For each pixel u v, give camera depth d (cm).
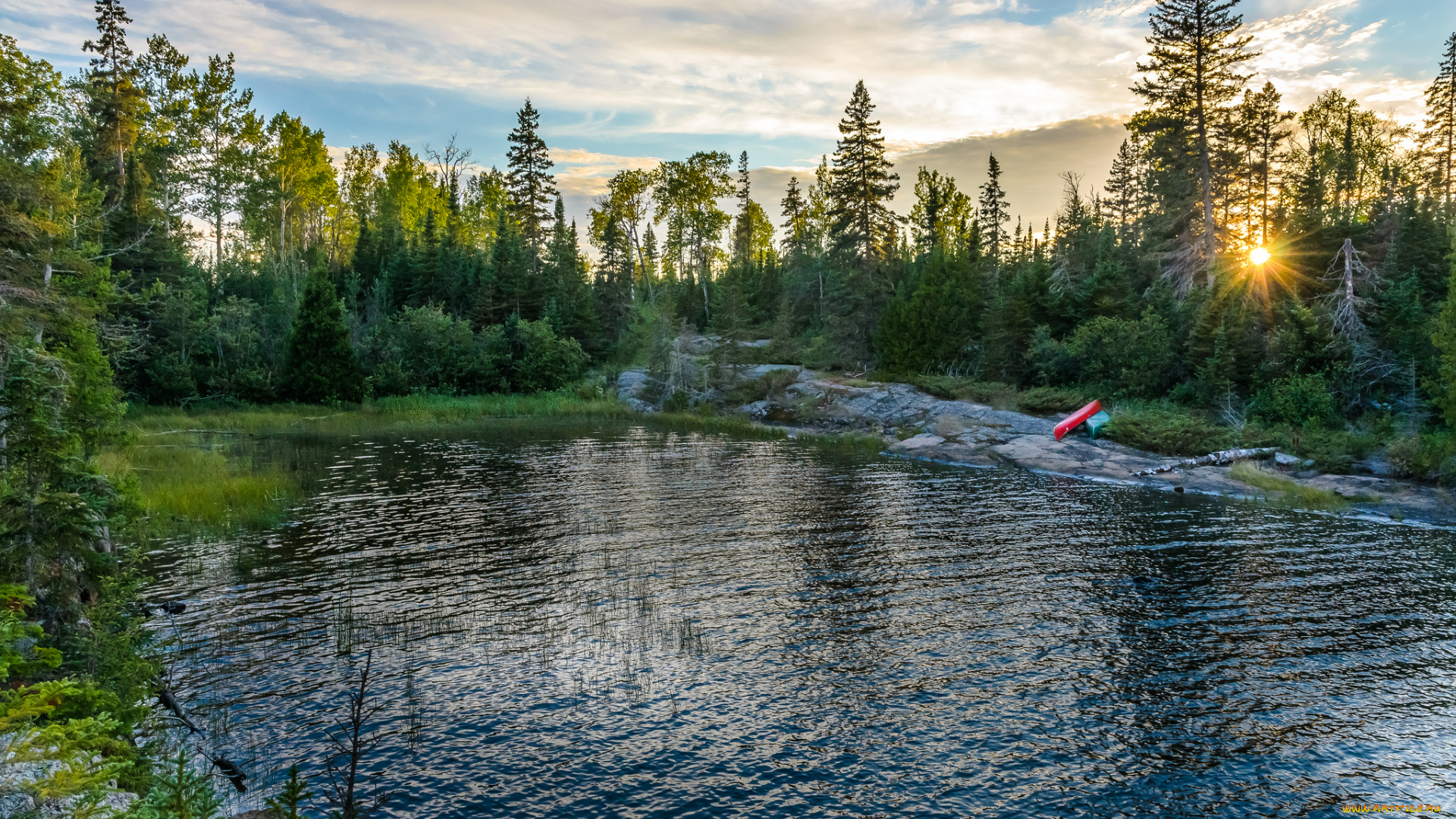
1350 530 1883
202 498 2008
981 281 5403
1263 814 732
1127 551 1673
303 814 716
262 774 788
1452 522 1969
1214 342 3494
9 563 868
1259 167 5362
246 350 5025
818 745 863
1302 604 1320
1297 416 3003
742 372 5328
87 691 659
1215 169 4581
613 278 7712
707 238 8331
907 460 3108
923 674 1047
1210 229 4403
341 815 664
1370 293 3431
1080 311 4400
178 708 930
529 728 898
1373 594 1378
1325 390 3005
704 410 4931
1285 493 2320
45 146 2089
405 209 8550
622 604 1323
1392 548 1700
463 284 6681
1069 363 4134
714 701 968
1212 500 2277
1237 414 3253
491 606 1309
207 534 1767
